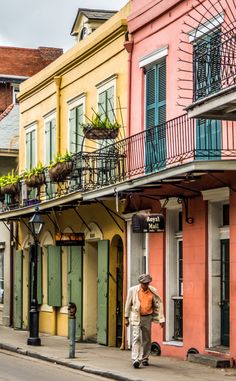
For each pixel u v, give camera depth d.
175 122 22.89
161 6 24.12
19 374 20.38
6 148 38.56
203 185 21.64
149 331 20.95
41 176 30.72
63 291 30.92
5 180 33.91
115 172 25.56
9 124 39.44
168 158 22.02
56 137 31.66
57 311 31.41
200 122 21.62
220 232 21.66
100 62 28.16
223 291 21.48
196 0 22.14
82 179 26.81
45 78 32.84
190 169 19.94
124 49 26.41
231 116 18.95
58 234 28.80
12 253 36.50
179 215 23.75
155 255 24.08
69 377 19.81
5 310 36.69
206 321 21.58
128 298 21.08
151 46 24.81
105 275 26.86
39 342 27.12
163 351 23.39
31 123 34.56
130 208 25.45
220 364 20.39
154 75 24.67
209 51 18.97
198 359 21.20
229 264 21.03
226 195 20.97
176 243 23.73
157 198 23.80
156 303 21.12
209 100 18.17
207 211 21.75
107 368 20.61
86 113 29.20
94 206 28.00
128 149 25.22
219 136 20.97
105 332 26.77
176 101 23.17
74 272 29.39
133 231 23.77
